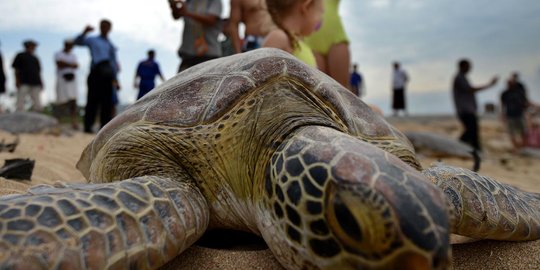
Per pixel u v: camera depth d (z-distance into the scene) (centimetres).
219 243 137
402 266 75
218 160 127
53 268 81
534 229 124
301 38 233
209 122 132
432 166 137
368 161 85
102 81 561
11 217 85
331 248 82
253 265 113
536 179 403
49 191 100
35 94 719
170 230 100
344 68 279
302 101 128
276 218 97
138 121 145
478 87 690
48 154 312
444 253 75
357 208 77
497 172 452
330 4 276
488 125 1312
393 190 78
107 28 569
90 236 87
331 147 91
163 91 153
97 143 161
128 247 91
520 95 809
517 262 120
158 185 110
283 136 109
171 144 133
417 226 75
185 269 111
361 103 154
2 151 299
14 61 705
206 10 389
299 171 91
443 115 1639
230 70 142
